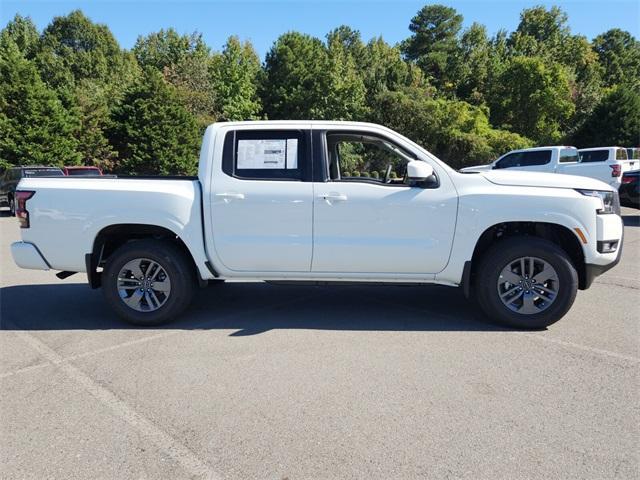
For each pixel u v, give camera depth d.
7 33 57.03
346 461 2.66
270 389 3.52
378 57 59.72
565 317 5.16
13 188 17.70
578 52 57.00
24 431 3.01
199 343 4.48
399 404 3.28
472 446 2.78
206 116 37.59
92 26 70.19
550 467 2.58
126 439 2.91
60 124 29.53
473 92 49.75
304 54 41.38
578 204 4.50
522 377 3.68
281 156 4.78
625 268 7.66
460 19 70.12
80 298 6.21
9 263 8.73
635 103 37.84
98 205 4.78
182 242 5.02
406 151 4.79
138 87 32.72
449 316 5.24
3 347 4.45
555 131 42.56
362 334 4.69
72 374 3.83
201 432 2.97
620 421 3.04
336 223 4.69
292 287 6.66
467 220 4.59
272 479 2.52
